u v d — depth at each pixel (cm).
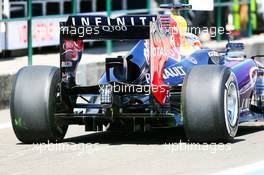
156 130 3981
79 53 3584
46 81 3509
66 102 3572
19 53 6556
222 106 3331
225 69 3400
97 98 3684
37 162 3186
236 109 3503
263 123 4256
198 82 3353
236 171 2902
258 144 3481
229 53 4012
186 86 3369
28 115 3500
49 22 6719
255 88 3956
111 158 3222
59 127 3581
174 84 3581
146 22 3394
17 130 3550
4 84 5009
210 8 4088
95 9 7356
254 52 8019
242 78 3797
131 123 3528
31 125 3516
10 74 5056
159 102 3466
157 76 3450
